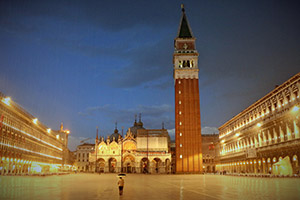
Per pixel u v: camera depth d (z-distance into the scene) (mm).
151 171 147625
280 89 72875
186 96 127125
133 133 180375
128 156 160875
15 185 37438
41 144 118562
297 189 31266
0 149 72000
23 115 91250
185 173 119188
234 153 111812
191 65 131875
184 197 25234
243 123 105875
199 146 121688
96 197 25500
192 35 137875
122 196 26438
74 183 46844
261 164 83938
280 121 71500
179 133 123312
